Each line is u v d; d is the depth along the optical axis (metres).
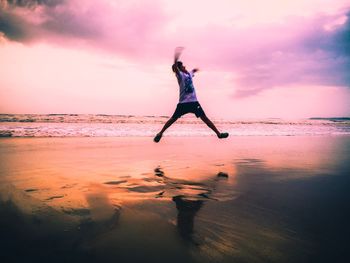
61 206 2.08
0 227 1.65
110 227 1.73
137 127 13.89
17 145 5.82
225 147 6.87
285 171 3.83
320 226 1.86
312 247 1.55
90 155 4.86
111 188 2.69
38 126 11.48
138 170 3.67
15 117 16.48
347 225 1.88
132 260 1.35
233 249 1.51
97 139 7.92
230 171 3.77
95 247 1.46
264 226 1.84
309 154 5.73
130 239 1.58
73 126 12.55
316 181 3.23
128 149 5.88
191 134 11.22
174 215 2.01
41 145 5.99
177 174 3.50
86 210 2.02
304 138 10.55
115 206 2.15
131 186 2.81
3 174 3.08
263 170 3.88
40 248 1.43
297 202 2.39
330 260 1.41
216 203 2.33
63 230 1.65
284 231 1.77
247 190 2.78
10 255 1.35
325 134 13.45
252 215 2.05
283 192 2.72
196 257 1.40
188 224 1.84
